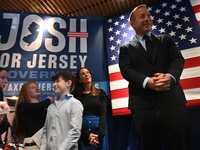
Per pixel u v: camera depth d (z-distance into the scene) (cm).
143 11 136
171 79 104
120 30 261
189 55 210
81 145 168
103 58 255
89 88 197
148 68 117
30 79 237
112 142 222
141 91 116
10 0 283
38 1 286
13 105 224
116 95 226
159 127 111
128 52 127
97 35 267
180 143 101
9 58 244
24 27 262
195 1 238
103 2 287
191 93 195
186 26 227
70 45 257
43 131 152
